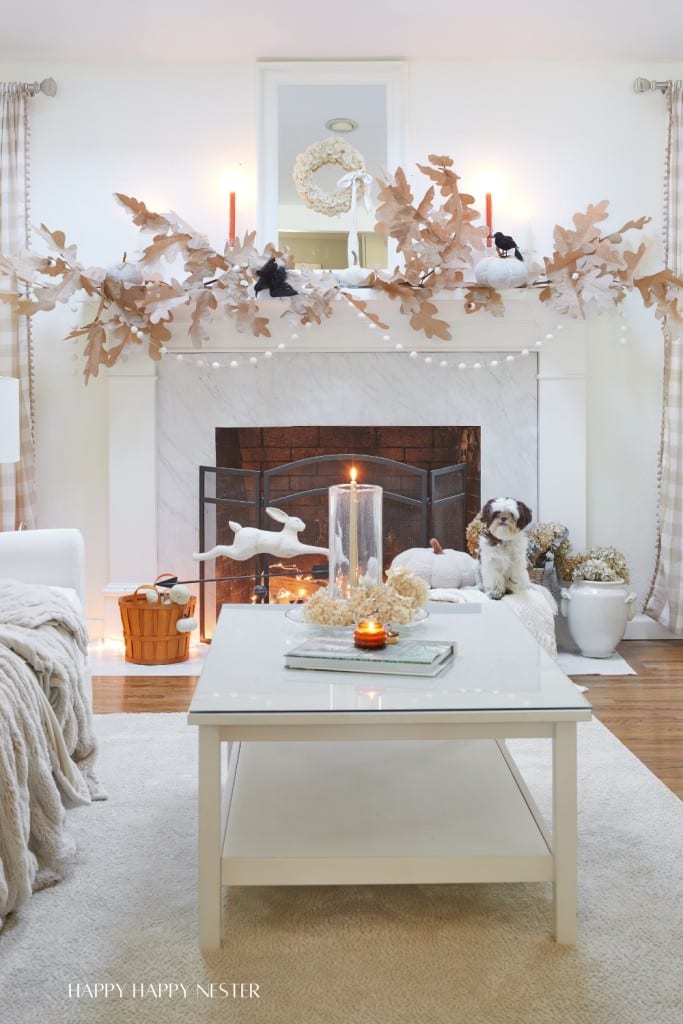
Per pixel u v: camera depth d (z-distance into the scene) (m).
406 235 3.86
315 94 4.23
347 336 4.19
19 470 4.12
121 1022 1.54
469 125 4.24
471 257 4.11
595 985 1.64
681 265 4.13
